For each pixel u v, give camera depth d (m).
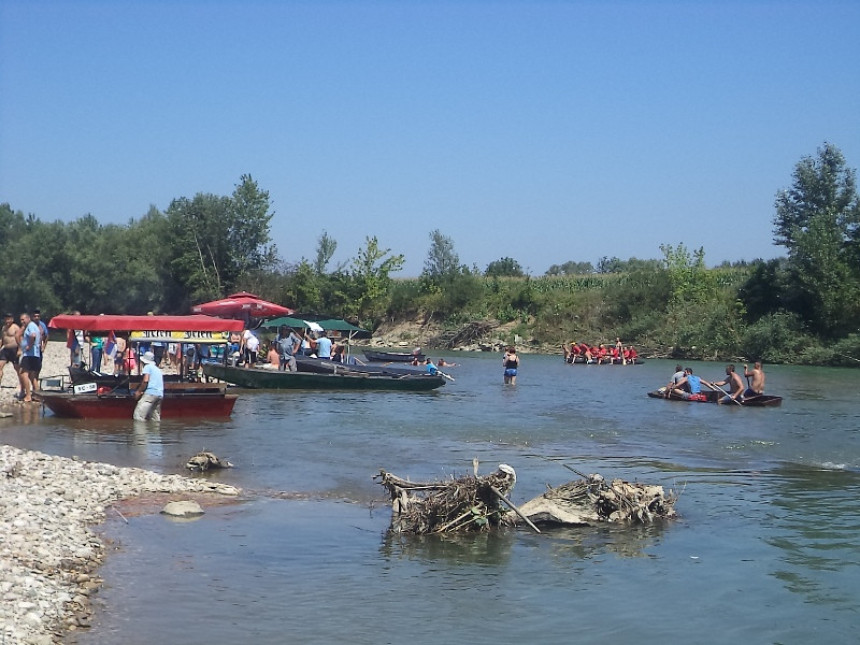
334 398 30.47
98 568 10.73
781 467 18.31
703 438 22.30
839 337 58.56
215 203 76.19
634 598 10.34
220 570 10.95
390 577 10.92
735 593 10.55
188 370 27.61
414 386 34.22
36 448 18.36
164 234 76.94
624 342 67.00
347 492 15.38
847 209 65.06
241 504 14.34
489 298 77.56
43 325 25.73
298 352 39.81
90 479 14.91
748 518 13.96
